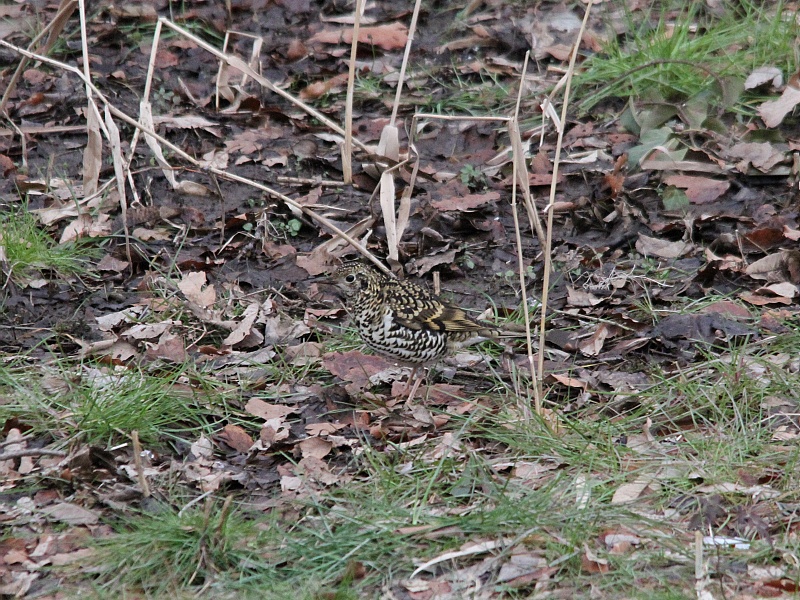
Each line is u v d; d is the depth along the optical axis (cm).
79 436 991
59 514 909
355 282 1105
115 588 817
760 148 1473
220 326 1234
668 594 765
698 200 1418
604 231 1397
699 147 1512
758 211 1385
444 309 1102
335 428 1048
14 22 1948
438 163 1579
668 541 838
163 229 1433
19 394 1065
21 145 1600
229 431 1031
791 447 945
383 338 1091
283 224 1439
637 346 1149
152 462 991
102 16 1984
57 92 1739
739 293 1239
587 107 1641
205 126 1661
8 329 1227
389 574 815
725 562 809
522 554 832
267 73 1853
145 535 852
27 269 1325
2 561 853
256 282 1338
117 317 1252
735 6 1780
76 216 1435
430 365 1134
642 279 1281
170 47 1902
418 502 907
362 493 922
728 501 888
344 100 1775
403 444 1002
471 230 1418
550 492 897
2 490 947
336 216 1462
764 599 764
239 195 1499
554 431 987
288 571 828
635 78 1617
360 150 1598
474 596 793
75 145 1612
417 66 1833
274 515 890
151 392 1055
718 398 1027
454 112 1705
